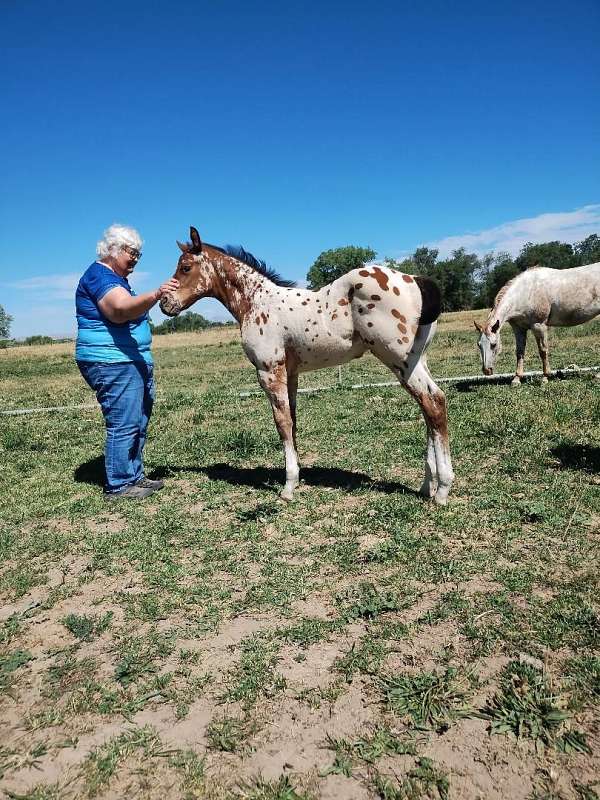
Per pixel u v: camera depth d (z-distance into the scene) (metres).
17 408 11.45
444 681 2.31
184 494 5.04
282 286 4.58
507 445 5.52
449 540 3.63
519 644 2.52
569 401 7.18
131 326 5.06
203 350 27.62
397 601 2.96
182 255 4.83
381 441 6.21
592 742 1.97
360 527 3.97
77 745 2.16
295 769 1.96
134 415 5.04
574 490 4.23
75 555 3.92
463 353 15.37
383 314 3.91
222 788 1.91
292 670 2.50
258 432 7.27
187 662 2.63
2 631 3.01
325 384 11.38
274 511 4.39
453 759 1.95
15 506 4.98
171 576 3.49
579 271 8.68
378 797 1.83
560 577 3.07
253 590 3.23
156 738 2.15
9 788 1.98
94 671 2.62
